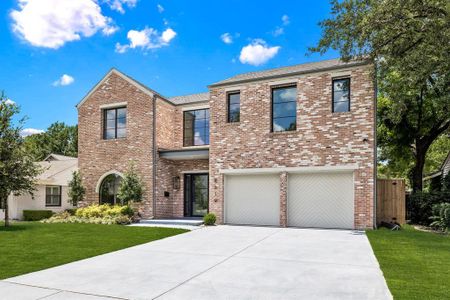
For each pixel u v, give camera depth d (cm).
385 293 546
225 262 792
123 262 796
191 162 1927
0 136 1491
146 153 1844
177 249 962
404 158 2223
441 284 586
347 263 771
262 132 1575
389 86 1666
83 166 2022
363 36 1298
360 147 1384
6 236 1214
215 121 1686
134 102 1903
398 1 1207
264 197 1581
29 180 1578
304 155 1483
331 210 1444
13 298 530
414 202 1697
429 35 1237
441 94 1695
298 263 775
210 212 1658
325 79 1469
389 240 1070
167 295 545
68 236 1212
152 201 1800
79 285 604
